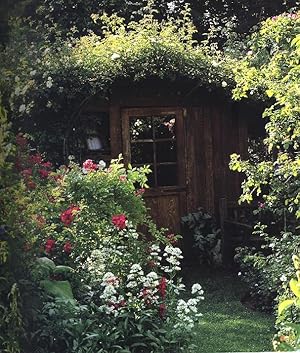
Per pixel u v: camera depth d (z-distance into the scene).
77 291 3.96
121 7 11.41
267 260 5.29
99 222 4.55
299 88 4.73
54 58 7.31
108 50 7.58
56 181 4.72
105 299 3.78
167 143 8.25
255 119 8.54
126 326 3.70
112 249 4.31
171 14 12.57
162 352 3.74
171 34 8.04
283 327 3.68
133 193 5.19
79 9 11.05
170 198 8.20
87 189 4.81
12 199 2.58
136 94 7.98
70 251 4.23
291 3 12.57
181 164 8.26
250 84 5.43
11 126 2.55
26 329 2.85
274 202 5.67
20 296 2.69
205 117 8.37
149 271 4.39
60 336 3.37
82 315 3.60
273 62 5.26
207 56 7.90
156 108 8.12
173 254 4.32
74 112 7.55
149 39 7.63
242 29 12.95
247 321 5.37
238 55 8.46
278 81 5.11
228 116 8.45
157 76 7.67
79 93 7.37
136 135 8.10
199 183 8.33
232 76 7.71
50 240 3.98
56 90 7.21
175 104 8.19
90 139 7.86
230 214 8.10
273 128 5.02
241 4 13.04
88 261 4.18
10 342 2.52
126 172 5.69
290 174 5.06
